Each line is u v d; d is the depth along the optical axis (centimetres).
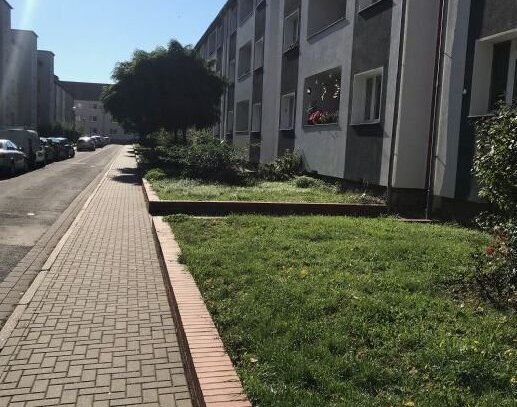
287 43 2231
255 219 998
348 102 1562
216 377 365
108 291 645
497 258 534
